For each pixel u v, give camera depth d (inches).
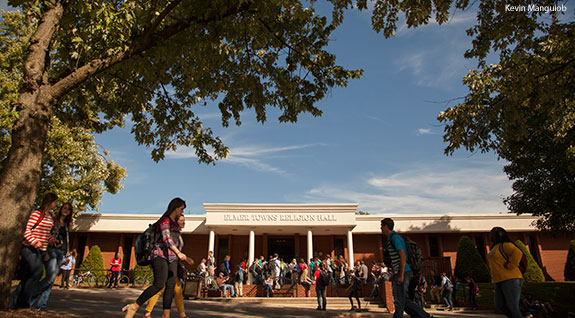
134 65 293.6
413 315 203.0
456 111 409.4
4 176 192.5
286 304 584.4
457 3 322.7
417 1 303.6
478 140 395.9
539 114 558.6
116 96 391.5
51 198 222.8
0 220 183.8
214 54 304.2
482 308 630.5
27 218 193.8
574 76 362.6
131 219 987.9
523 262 199.8
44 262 233.3
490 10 343.3
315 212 939.3
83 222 968.3
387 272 637.9
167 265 183.5
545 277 965.8
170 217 191.8
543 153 631.2
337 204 940.6
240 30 296.5
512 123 370.3
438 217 1014.4
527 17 326.3
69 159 800.3
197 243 1019.9
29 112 206.7
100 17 237.5
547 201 658.2
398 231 1007.6
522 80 350.9
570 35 343.6
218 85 360.2
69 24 250.8
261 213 934.4
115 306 343.6
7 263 181.3
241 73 354.6
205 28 289.9
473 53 363.9
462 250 825.5
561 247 999.6
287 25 331.3
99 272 853.2
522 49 339.3
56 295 444.5
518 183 713.0
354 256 1026.7
